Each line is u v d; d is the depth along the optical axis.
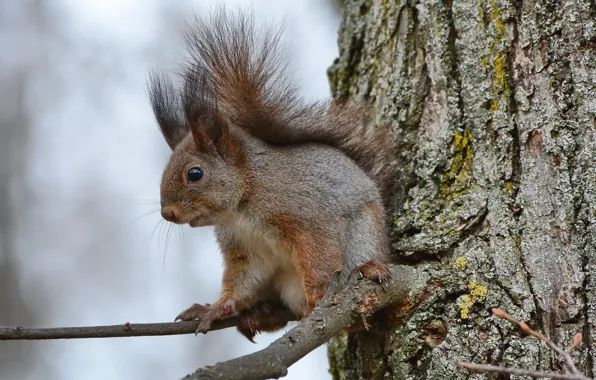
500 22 9.43
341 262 9.84
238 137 10.66
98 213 27.72
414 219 9.55
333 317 8.05
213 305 10.27
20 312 25.50
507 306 8.50
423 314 8.79
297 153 10.48
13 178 27.38
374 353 9.31
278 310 10.70
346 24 11.84
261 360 6.91
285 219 10.12
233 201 10.47
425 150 9.81
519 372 6.21
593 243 8.31
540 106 8.96
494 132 9.22
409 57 10.45
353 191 10.01
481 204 9.09
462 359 8.47
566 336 8.19
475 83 9.47
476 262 8.79
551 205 8.66
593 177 8.50
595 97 8.70
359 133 10.73
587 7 8.94
